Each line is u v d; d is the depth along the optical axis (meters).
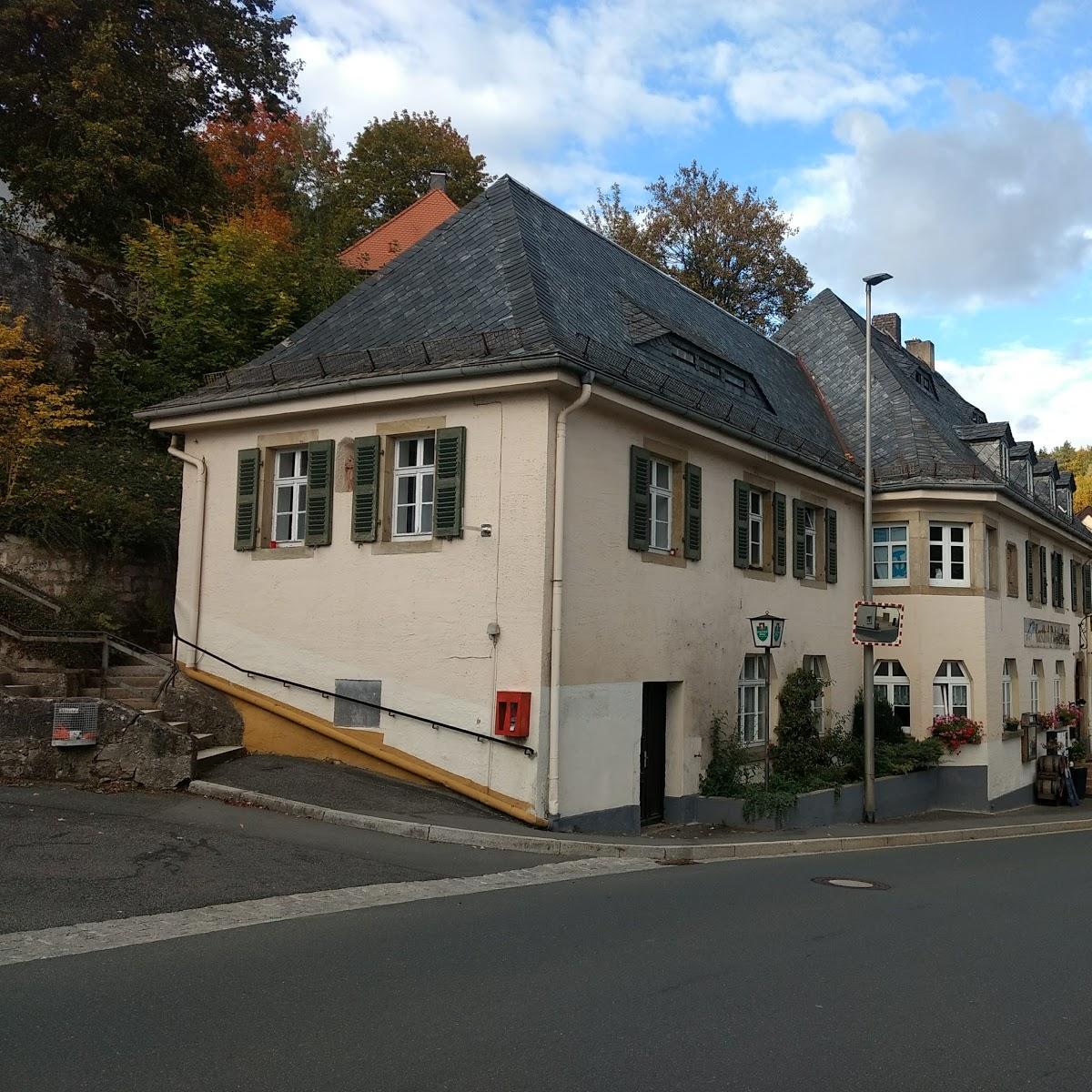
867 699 17.31
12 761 11.65
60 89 23.80
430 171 41.94
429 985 5.83
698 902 8.70
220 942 6.57
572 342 12.91
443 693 12.71
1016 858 13.43
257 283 21.80
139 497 17.45
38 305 21.14
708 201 38.28
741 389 18.55
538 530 12.16
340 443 13.99
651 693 14.65
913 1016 5.65
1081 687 33.28
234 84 27.41
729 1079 4.60
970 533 22.12
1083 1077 4.80
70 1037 4.82
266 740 14.16
